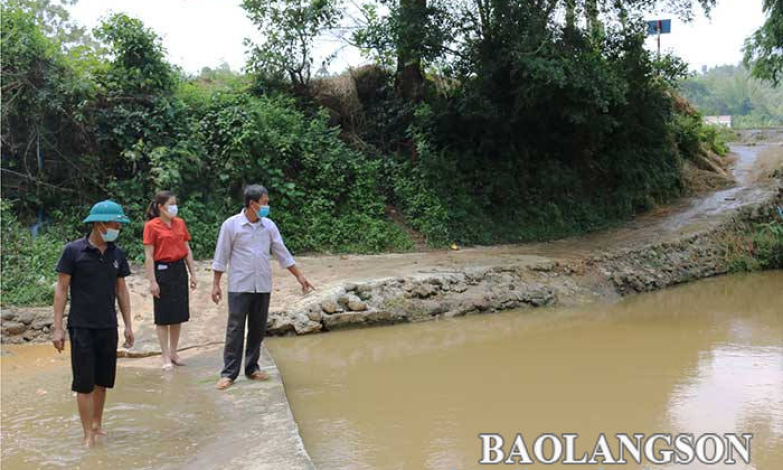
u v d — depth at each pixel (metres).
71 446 5.22
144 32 14.69
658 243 17.02
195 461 4.88
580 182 20.52
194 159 14.17
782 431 6.13
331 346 9.52
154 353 8.35
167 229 7.81
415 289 11.84
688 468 5.29
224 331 9.36
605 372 8.20
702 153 27.20
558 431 6.11
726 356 9.06
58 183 13.55
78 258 5.22
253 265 6.94
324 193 16.09
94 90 13.68
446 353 9.13
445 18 17.08
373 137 18.86
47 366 8.06
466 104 17.36
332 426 6.20
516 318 11.74
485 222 17.77
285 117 16.30
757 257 18.72
